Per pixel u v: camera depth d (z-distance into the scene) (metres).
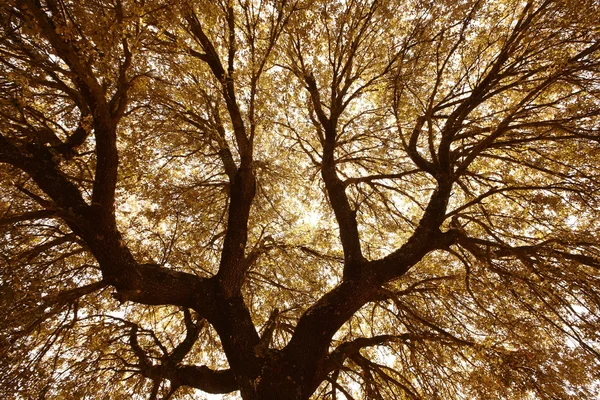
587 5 5.53
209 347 8.86
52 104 6.98
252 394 5.37
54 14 4.52
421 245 6.45
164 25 4.90
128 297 5.44
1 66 5.30
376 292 6.59
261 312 9.01
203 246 8.58
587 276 5.57
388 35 7.61
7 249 5.84
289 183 10.02
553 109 6.96
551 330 6.35
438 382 6.75
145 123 7.20
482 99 6.62
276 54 6.52
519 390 5.72
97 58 4.62
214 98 7.30
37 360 5.86
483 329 6.64
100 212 5.17
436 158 6.66
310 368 5.59
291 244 8.49
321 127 8.99
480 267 6.21
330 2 6.57
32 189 6.77
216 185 8.22
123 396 7.67
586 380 5.72
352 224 7.12
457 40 6.92
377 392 6.34
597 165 6.23
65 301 5.13
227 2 6.02
